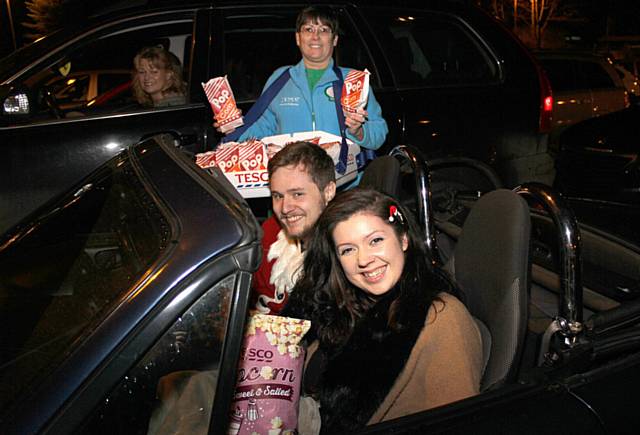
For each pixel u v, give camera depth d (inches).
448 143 177.2
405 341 72.4
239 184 111.9
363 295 78.3
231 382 46.8
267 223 103.1
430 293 73.0
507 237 72.9
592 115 376.2
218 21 166.6
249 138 121.3
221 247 46.6
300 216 93.7
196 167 61.2
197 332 46.2
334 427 75.1
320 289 80.1
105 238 60.1
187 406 46.3
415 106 174.2
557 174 248.8
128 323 44.8
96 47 164.7
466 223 81.9
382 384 73.1
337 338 78.1
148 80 160.6
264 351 67.8
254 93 167.5
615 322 75.0
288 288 98.3
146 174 63.4
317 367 81.2
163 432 45.8
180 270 45.9
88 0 171.8
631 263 91.6
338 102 127.6
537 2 1185.4
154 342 45.1
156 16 165.6
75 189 75.5
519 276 71.4
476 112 180.1
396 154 108.0
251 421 66.5
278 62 170.1
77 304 54.4
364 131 123.5
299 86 128.5
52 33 168.6
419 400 72.2
